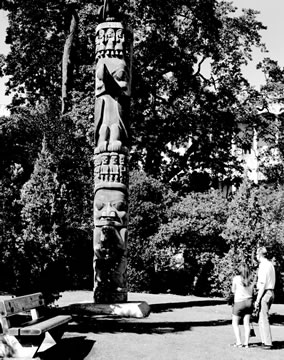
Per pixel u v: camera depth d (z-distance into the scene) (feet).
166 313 42.04
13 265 32.30
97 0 66.85
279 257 38.70
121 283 40.11
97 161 41.75
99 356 23.77
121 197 41.06
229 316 41.06
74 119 65.31
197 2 78.13
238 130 96.02
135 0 70.44
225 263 37.19
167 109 90.74
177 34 80.02
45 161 35.73
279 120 98.78
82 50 70.03
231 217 37.14
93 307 39.04
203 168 98.73
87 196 62.59
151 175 83.35
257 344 28.27
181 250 74.59
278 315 44.62
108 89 42.01
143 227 72.33
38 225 33.45
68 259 34.60
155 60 80.43
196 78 89.61
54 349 24.67
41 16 69.41
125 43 42.96
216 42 86.79
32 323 23.47
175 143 100.22
